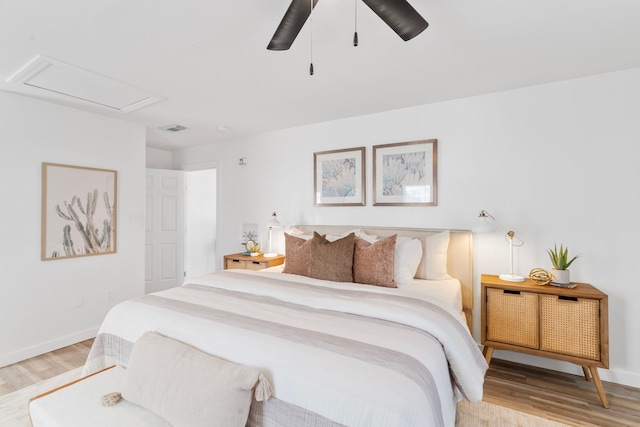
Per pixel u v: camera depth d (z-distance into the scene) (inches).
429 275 106.7
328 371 46.9
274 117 135.5
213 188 217.8
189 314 68.1
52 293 114.7
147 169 180.7
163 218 186.2
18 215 106.2
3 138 102.7
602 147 93.7
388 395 42.3
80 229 122.5
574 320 85.6
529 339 91.0
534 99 102.3
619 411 78.8
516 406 81.2
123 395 56.3
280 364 50.2
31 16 63.5
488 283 96.0
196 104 118.2
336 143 139.7
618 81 91.7
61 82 96.5
